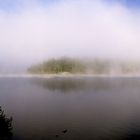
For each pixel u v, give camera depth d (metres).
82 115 51.47
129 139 33.44
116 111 56.47
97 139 33.56
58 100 80.88
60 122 44.28
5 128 33.66
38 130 38.19
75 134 36.03
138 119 46.66
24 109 59.56
